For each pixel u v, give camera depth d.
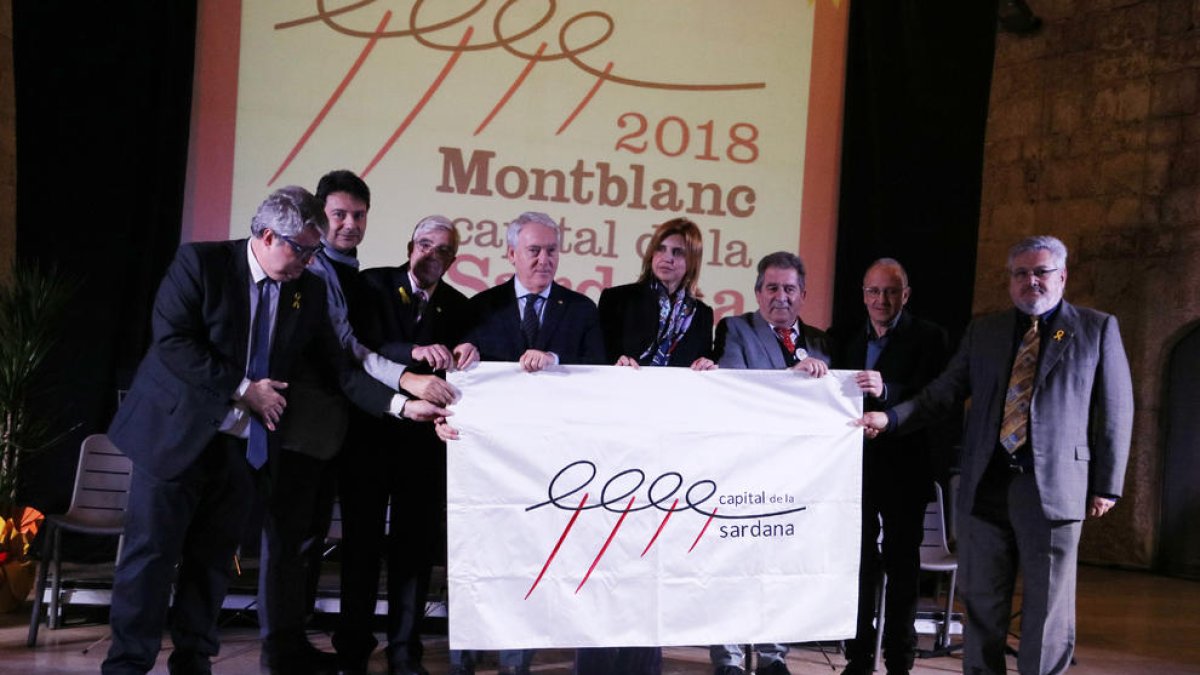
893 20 5.82
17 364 4.98
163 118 5.14
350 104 5.26
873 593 4.07
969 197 5.90
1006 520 3.78
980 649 3.80
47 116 5.08
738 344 4.02
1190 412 7.91
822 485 3.56
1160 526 8.02
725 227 5.66
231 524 3.44
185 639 3.42
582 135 5.50
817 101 5.76
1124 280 8.20
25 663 4.00
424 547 3.86
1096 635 5.61
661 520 3.43
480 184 5.39
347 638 3.93
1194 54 7.80
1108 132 8.30
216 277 3.32
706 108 5.63
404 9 5.30
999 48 9.05
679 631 3.43
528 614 3.34
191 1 5.12
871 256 5.82
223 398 3.25
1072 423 3.66
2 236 6.21
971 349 3.92
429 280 3.95
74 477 5.19
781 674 4.01
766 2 5.69
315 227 3.34
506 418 3.37
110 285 5.16
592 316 3.93
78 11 5.09
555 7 5.46
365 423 3.89
